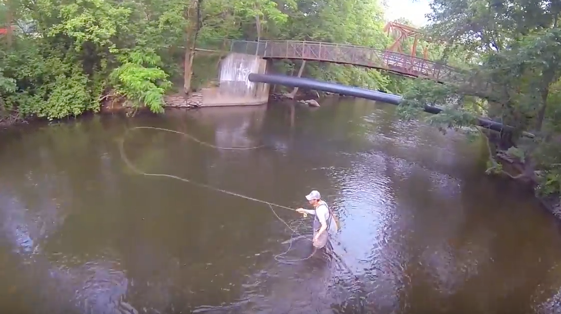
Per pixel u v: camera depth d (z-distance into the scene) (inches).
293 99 1202.0
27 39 799.7
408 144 800.3
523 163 649.0
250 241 422.6
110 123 800.9
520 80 543.8
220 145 719.1
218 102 1000.9
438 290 367.6
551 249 442.6
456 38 657.6
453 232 466.9
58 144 671.1
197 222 454.3
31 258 378.0
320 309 334.0
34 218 442.9
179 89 965.8
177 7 845.8
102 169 581.3
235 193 528.7
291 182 573.6
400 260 407.5
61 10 741.3
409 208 518.3
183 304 330.6
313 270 382.3
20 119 754.2
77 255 385.4
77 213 458.6
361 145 773.3
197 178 569.6
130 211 469.4
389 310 338.6
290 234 438.9
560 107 537.6
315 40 1143.0
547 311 346.9
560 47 462.6
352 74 1398.9
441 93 612.4
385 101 890.7
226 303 334.3
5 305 319.3
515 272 399.5
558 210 517.0
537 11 527.8
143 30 839.7
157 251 398.3
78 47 767.1
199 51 996.6
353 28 1277.1
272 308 331.6
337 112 1087.6
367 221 476.1
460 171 660.7
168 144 703.7
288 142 762.8
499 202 550.9
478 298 359.6
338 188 563.8
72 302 326.6
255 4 944.9
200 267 378.3
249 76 1022.4
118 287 346.3
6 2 750.5
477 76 569.3
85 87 828.6
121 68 808.3
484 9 579.8
